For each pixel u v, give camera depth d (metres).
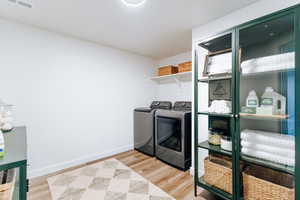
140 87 3.40
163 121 2.60
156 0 1.49
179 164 2.33
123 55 3.08
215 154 1.69
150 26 2.05
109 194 1.74
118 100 3.02
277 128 1.33
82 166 2.43
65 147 2.37
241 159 1.38
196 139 1.73
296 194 1.06
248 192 1.33
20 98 1.97
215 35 1.54
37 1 1.51
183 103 2.91
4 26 1.85
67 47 2.36
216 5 1.58
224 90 1.73
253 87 1.45
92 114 2.66
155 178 2.08
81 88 2.52
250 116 1.34
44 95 2.16
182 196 1.71
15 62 1.93
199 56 1.92
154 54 3.34
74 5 1.58
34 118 2.08
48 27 2.08
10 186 0.76
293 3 1.33
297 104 1.05
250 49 1.45
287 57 1.17
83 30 2.18
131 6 1.60
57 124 2.28
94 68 2.67
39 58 2.11
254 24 1.26
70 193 1.75
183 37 2.42
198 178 1.76
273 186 1.18
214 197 1.69
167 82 3.48
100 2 1.53
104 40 2.55
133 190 1.81
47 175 2.14
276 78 1.31
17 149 0.93
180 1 1.51
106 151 2.85
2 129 1.47
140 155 2.92
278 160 1.20
